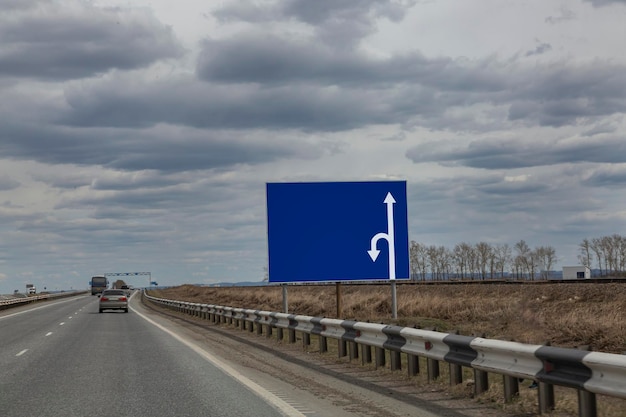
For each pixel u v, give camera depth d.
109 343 22.78
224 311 34.03
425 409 9.98
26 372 14.84
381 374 14.02
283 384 12.73
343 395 11.35
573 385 7.95
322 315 36.81
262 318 26.08
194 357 18.00
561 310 29.30
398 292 49.88
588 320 21.56
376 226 25.77
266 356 18.25
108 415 9.69
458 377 11.59
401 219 25.94
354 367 15.37
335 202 25.61
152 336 26.16
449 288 48.78
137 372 14.72
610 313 24.48
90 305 71.75
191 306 45.84
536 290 39.69
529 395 10.20
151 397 11.26
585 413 8.01
